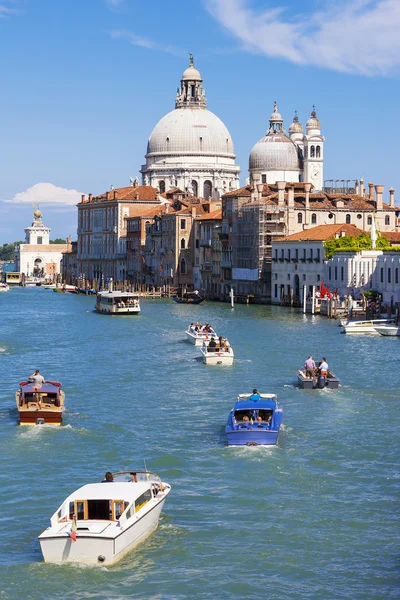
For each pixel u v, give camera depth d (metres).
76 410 72.38
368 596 40.94
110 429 65.88
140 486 46.97
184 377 88.19
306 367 83.38
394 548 45.28
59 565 43.16
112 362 99.25
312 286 187.38
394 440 62.62
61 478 54.66
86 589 41.34
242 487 53.12
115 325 147.75
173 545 45.44
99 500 44.41
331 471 55.91
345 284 170.75
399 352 106.25
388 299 154.75
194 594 41.06
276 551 44.97
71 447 61.09
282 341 117.62
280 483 53.75
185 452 59.69
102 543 42.72
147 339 124.12
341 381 85.19
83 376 89.19
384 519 48.53
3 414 71.06
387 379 86.31
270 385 83.25
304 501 51.00
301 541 46.00
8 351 109.88
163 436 63.84
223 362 96.56
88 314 175.88
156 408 73.19
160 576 42.44
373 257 164.62
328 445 61.31
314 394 78.56
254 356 102.69
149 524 46.16
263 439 60.84
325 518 48.69
